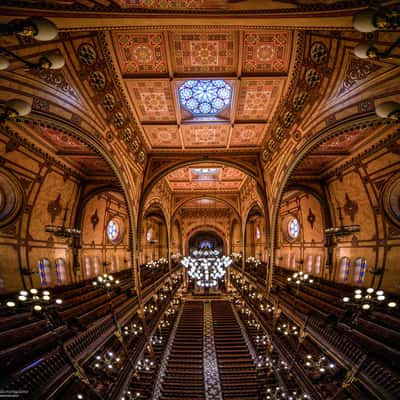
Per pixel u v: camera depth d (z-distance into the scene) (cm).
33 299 930
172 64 1125
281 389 1350
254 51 1067
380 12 377
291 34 984
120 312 1301
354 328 922
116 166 1416
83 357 802
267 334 1666
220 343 2142
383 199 1330
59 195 1562
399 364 637
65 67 910
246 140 1794
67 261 1661
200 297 3556
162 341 2106
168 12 645
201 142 1817
